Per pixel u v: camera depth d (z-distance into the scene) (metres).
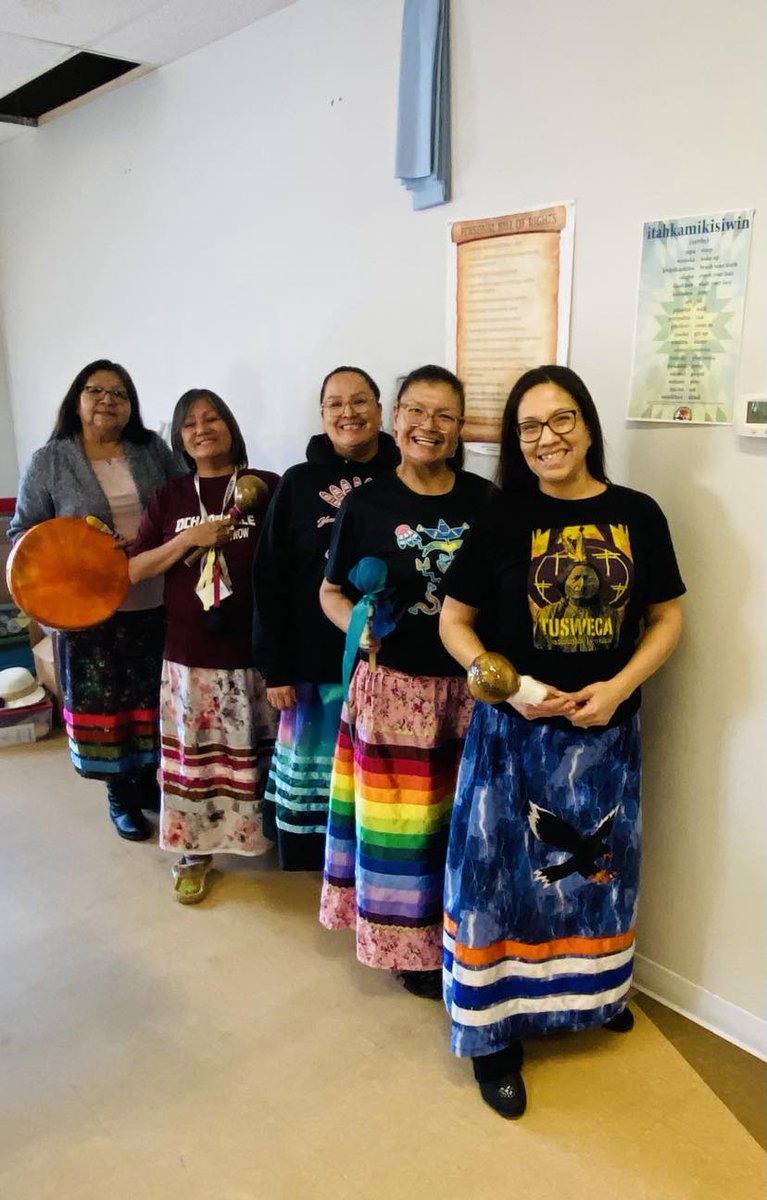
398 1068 1.77
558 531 1.54
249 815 2.30
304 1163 1.55
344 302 2.45
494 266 2.00
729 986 1.83
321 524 1.98
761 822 1.72
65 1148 1.59
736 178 1.56
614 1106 1.67
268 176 2.62
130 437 2.53
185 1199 1.49
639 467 1.80
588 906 1.67
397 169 2.11
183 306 3.11
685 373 1.68
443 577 1.74
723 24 1.54
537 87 1.84
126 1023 1.90
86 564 2.09
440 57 1.99
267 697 2.21
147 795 2.83
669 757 1.85
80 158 3.47
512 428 1.56
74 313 3.78
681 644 1.79
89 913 2.30
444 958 1.76
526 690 1.48
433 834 1.82
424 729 1.77
